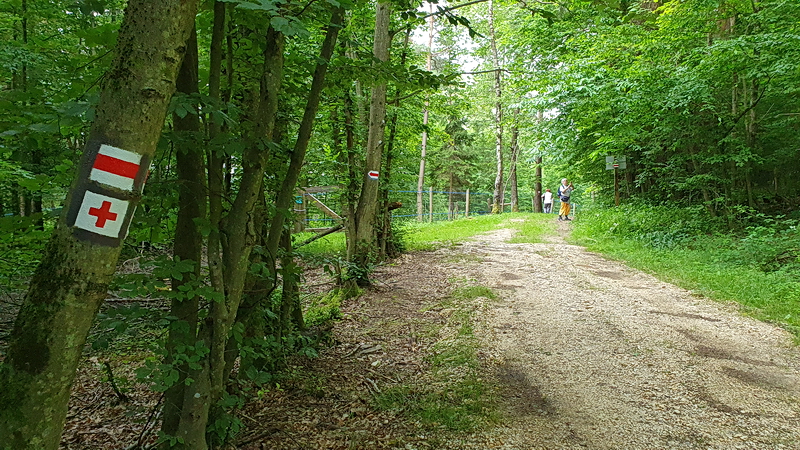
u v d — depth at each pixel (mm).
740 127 10688
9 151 2498
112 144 1411
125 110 1415
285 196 2887
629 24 11625
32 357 1349
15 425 1331
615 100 10711
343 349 4707
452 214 23312
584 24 13375
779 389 3693
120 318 2240
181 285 2234
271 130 2473
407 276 7992
